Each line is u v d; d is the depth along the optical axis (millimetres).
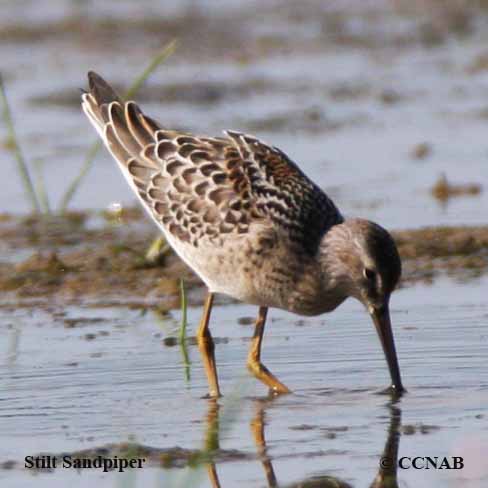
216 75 27844
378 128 23641
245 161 12984
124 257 17078
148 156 13555
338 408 11992
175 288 15891
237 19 32312
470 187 19734
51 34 30969
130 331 14406
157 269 16609
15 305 15594
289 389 12531
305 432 11383
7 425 11555
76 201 19859
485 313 14531
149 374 12938
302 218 12719
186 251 13328
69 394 12352
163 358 13422
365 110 25016
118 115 13984
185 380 12773
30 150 22672
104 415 11820
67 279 16391
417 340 13680
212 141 13273
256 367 12773
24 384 12617
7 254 17578
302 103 25531
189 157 13203
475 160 21344
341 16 32688
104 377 12820
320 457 10828
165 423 11641
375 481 10336
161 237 16812
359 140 22875
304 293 12852
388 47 30203
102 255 17156
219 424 11594
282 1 34094
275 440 11180
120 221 18844
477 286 15594
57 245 17859
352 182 20359
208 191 12969
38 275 16500
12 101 25812
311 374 12938
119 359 13359
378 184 20219
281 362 13273
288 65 28719
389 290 12375
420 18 32281
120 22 31828
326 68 28469
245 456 10844
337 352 13508
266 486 10242
